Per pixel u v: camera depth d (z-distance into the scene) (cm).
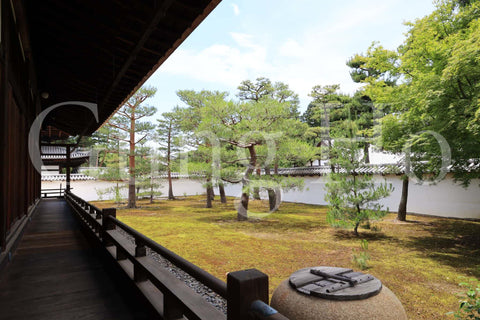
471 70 647
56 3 373
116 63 489
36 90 716
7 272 360
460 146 762
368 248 838
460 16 830
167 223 1301
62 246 505
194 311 161
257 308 102
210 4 293
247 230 1124
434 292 525
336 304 185
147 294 240
